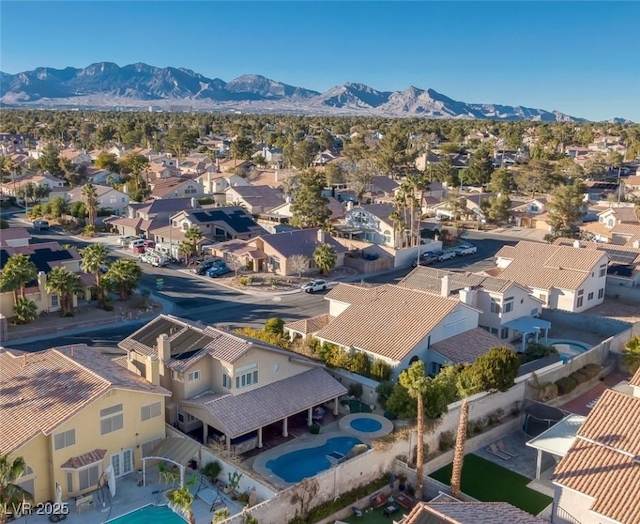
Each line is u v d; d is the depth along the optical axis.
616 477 33.78
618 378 60.47
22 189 138.50
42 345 61.72
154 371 43.97
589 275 76.00
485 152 182.75
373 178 158.88
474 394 48.34
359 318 57.03
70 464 37.00
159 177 164.12
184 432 44.81
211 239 106.31
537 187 164.50
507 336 66.56
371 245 100.19
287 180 143.50
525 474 44.28
